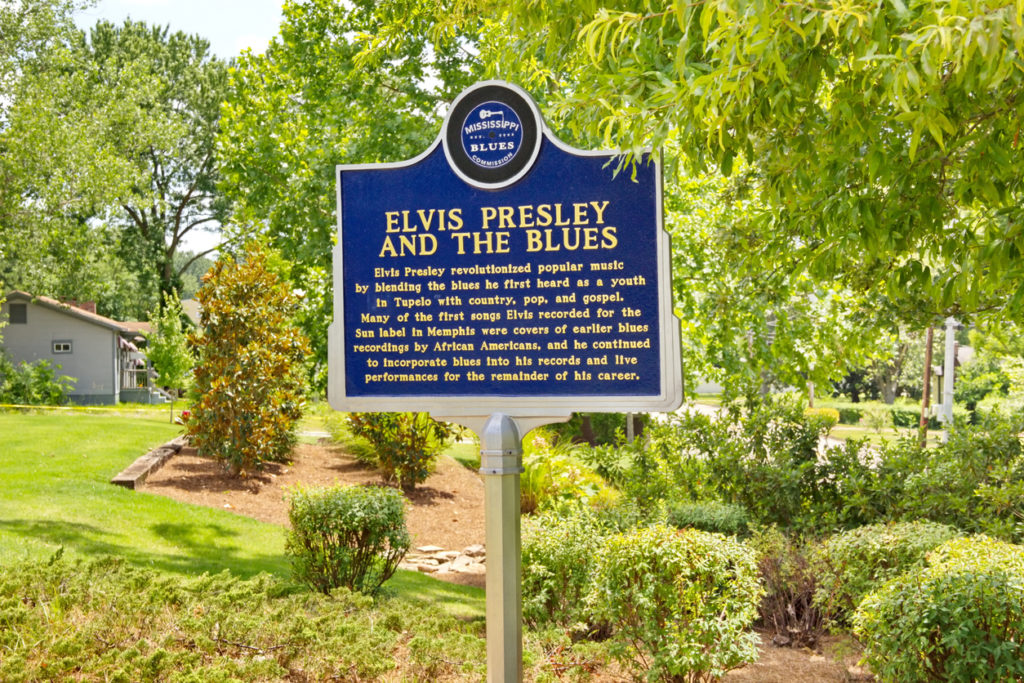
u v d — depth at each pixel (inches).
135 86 1379.2
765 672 252.1
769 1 122.6
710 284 518.0
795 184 215.3
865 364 524.1
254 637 216.8
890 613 202.1
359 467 648.4
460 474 669.9
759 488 378.3
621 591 229.3
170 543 380.5
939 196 197.2
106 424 730.2
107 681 183.0
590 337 169.5
